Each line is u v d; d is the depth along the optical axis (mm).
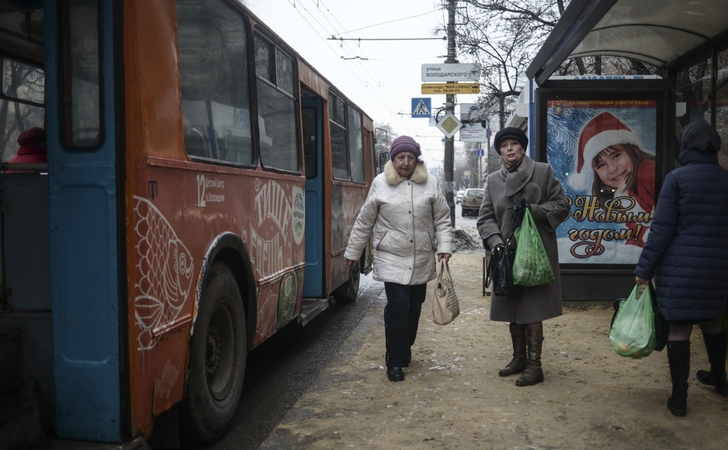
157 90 3232
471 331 7055
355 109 9656
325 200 7387
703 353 5719
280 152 5680
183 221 3475
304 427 4141
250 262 4500
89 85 3027
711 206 3986
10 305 3248
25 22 3773
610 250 7895
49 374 3209
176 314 3369
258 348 6668
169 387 3330
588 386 4859
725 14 6129
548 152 7871
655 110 7773
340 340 6973
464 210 40031
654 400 4488
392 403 4590
